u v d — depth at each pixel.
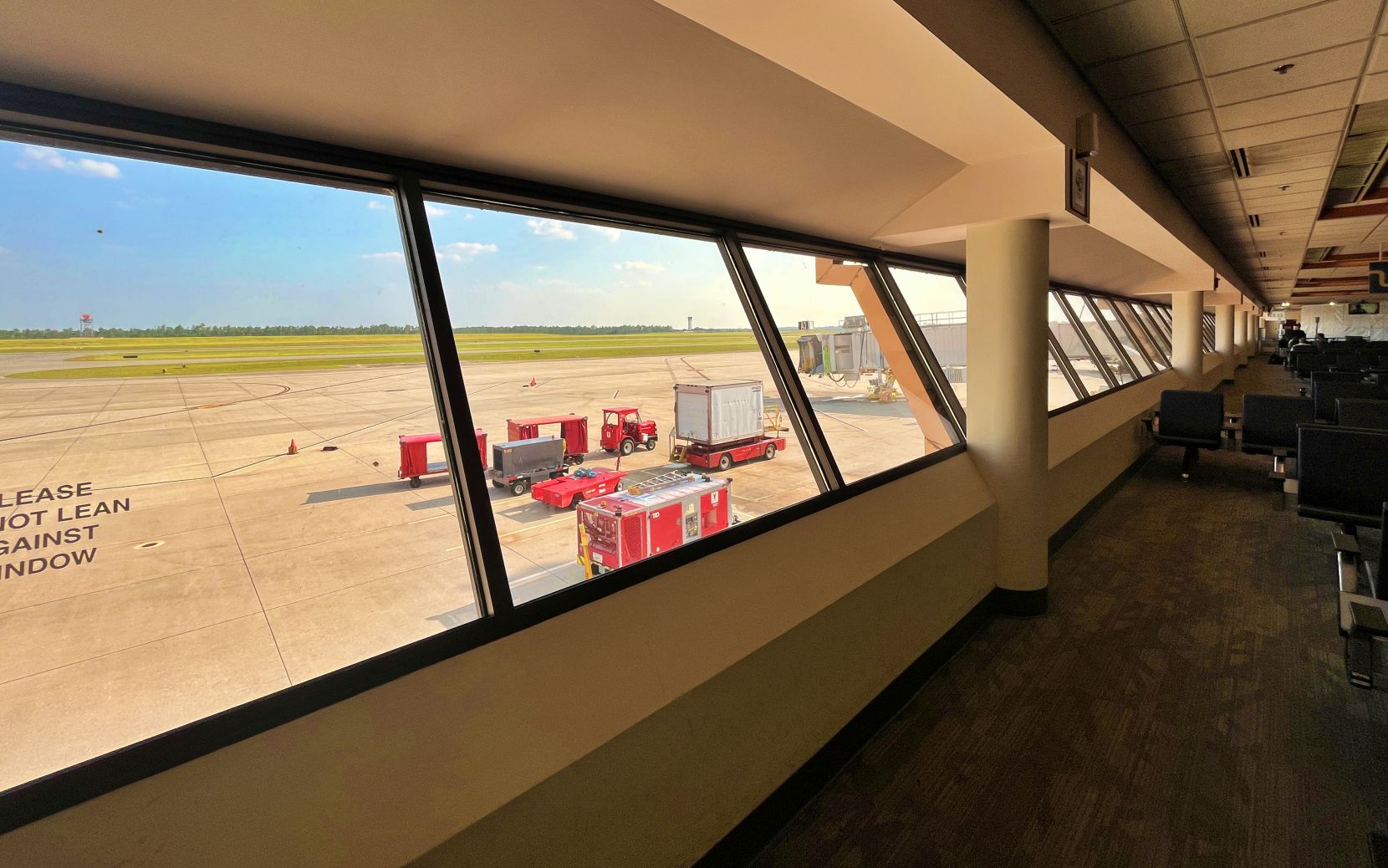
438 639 1.49
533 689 1.54
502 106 1.60
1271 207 6.45
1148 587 3.96
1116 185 3.81
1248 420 5.98
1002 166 3.14
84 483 1.42
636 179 2.18
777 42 1.72
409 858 1.20
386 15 1.24
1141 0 2.46
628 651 1.75
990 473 3.62
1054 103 2.71
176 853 1.05
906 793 2.22
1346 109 3.65
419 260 1.70
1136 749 2.40
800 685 2.18
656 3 1.51
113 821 1.03
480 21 1.35
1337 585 3.90
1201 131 4.04
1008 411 3.53
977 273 3.51
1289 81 3.25
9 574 1.34
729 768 1.91
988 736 2.52
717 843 1.88
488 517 1.67
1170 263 7.68
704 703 1.81
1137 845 1.95
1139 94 3.40
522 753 1.43
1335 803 2.10
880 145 2.67
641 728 1.63
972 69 1.96
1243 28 2.69
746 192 2.58
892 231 3.56
